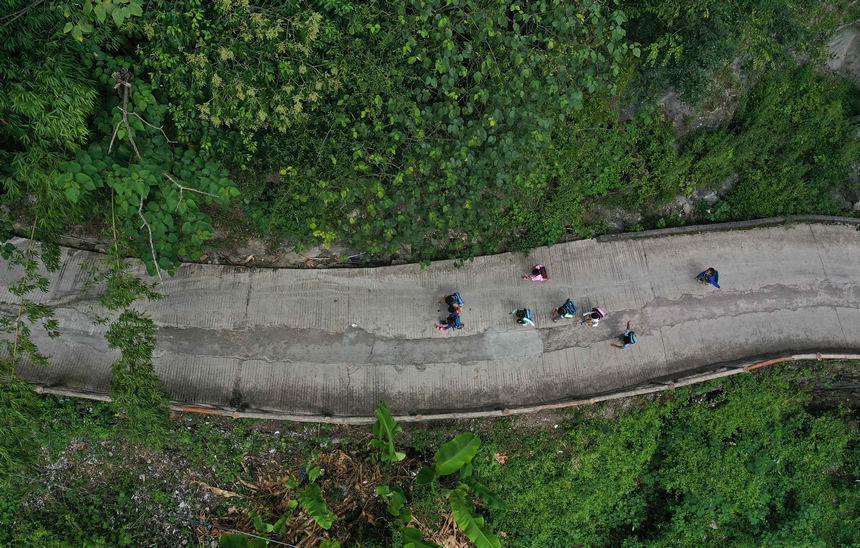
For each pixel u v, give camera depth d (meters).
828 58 14.07
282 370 12.94
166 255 10.59
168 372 12.70
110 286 9.80
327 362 13.02
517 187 12.55
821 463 15.23
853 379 14.62
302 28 9.31
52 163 8.91
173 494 13.33
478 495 12.69
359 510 13.26
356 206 11.45
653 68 12.82
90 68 9.22
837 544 15.33
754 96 14.03
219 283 13.05
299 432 13.48
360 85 10.02
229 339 12.91
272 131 10.91
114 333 9.76
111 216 10.35
